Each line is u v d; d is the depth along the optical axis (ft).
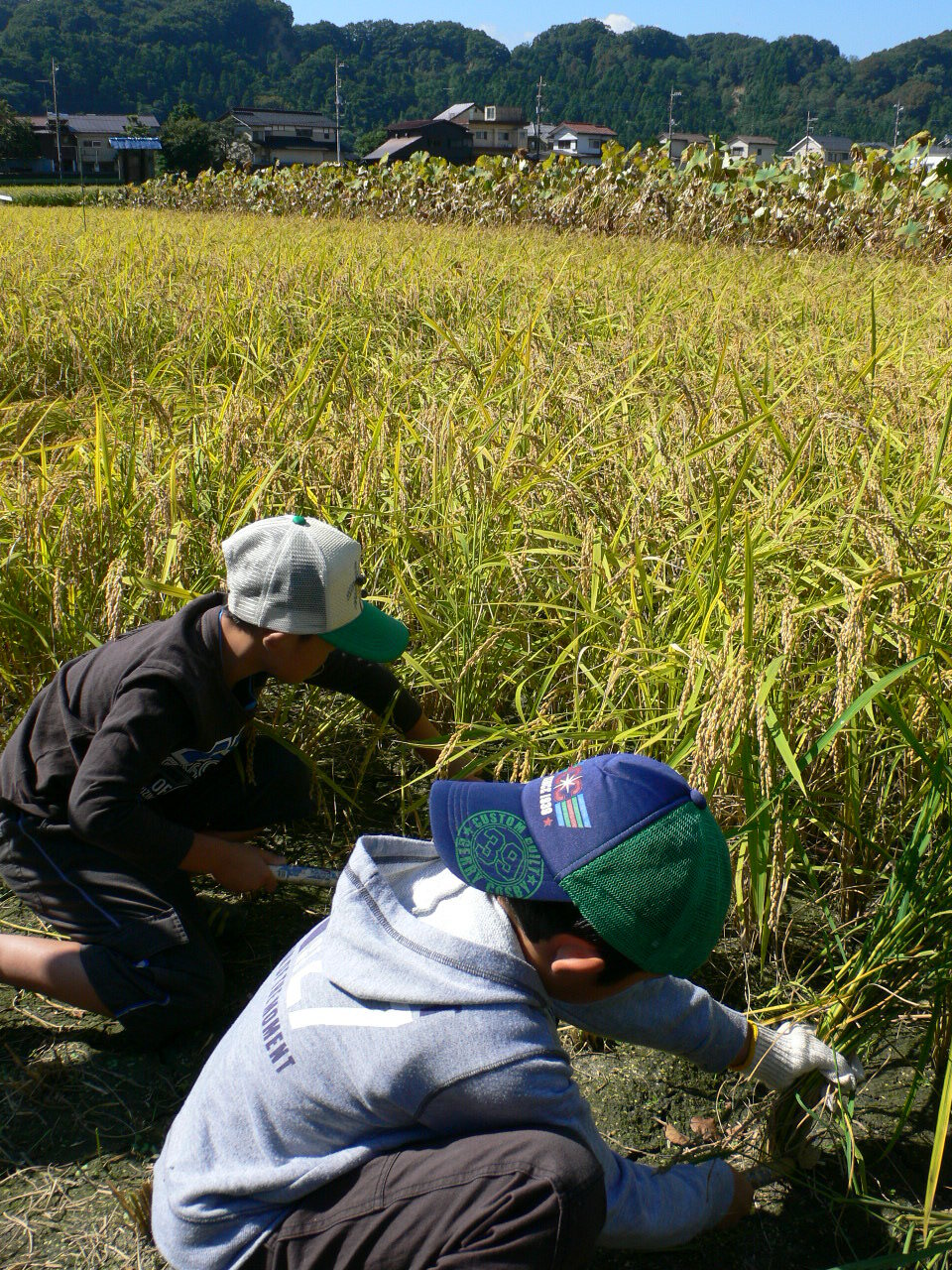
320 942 6.28
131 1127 7.97
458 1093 5.58
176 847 8.30
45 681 11.55
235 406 14.98
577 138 458.91
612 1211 6.05
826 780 10.06
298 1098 5.83
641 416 16.90
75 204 141.38
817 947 9.71
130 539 12.41
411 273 31.96
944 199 57.62
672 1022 6.98
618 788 5.51
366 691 10.02
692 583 11.06
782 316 26.73
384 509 13.00
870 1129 8.13
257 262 35.81
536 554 12.55
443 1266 5.32
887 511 11.52
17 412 17.76
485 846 5.69
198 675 8.07
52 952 8.56
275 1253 5.79
